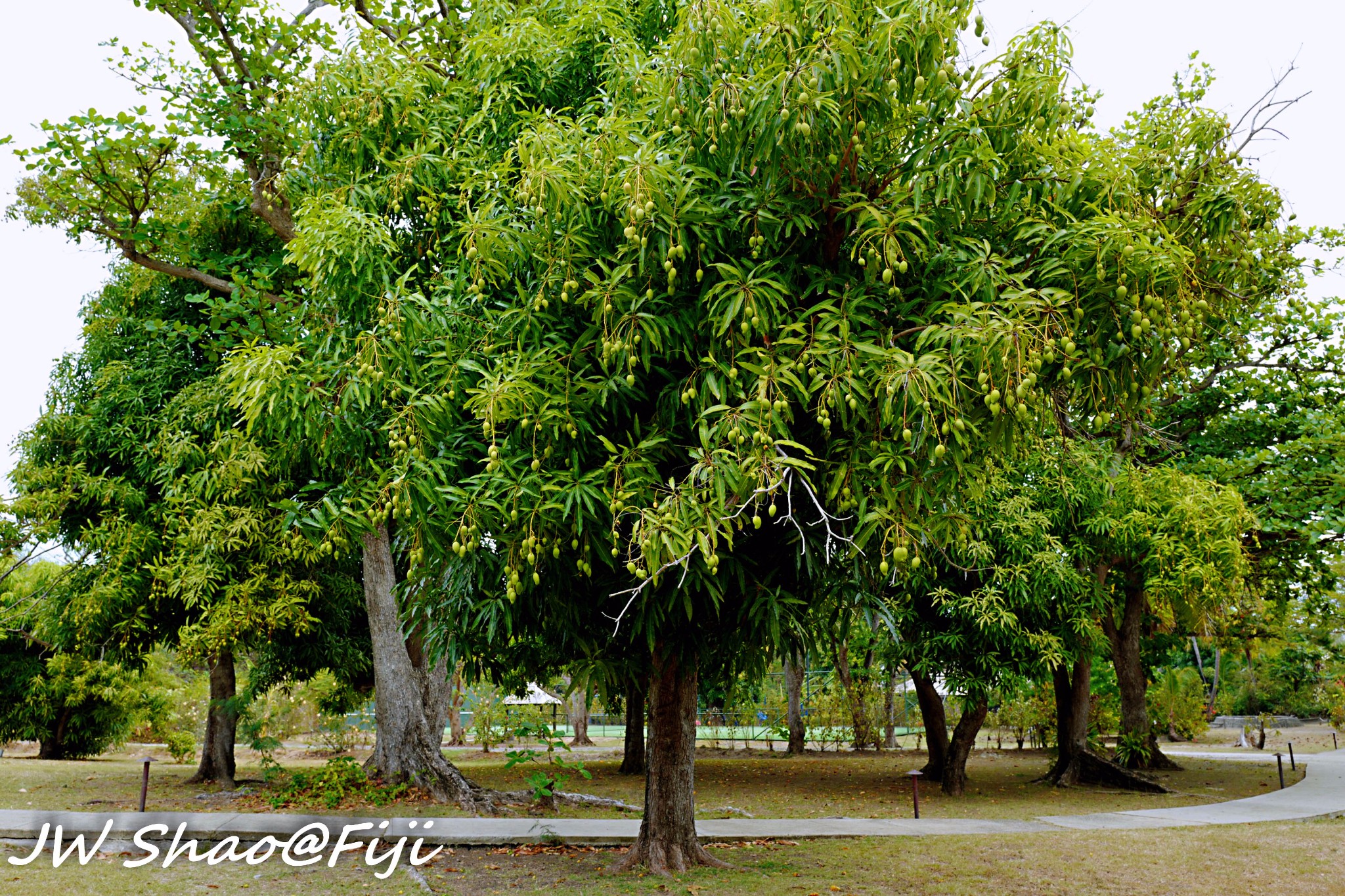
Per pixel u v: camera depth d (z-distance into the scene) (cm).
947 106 417
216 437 1184
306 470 1248
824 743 2681
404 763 1209
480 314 546
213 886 690
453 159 620
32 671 2078
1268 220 477
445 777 1201
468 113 673
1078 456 1250
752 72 434
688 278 474
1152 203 466
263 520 1266
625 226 450
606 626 620
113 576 1287
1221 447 1628
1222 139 446
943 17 388
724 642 635
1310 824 1053
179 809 1095
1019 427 467
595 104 589
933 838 930
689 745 762
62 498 1344
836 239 476
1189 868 767
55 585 1408
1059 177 447
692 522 398
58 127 1041
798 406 488
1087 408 489
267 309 1076
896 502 433
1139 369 442
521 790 1404
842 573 627
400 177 617
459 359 499
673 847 740
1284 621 2006
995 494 1199
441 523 492
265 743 1459
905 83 407
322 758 2303
